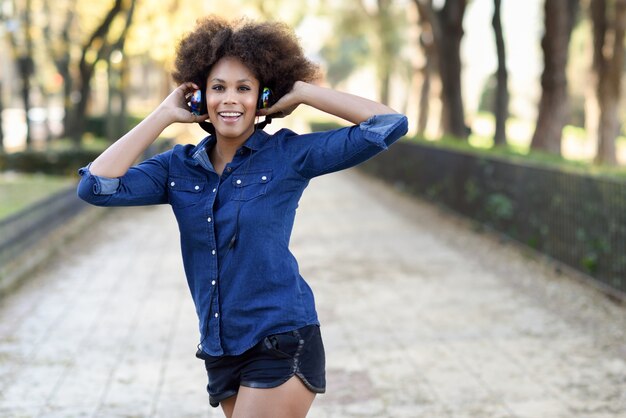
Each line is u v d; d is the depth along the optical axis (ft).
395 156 73.10
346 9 153.99
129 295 31.14
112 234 46.24
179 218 11.11
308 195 67.82
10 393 20.39
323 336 25.30
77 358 23.22
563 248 34.50
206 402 19.67
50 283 33.22
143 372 21.97
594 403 19.27
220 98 10.91
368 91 309.01
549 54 68.13
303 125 173.47
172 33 98.68
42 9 89.86
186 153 11.33
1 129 79.36
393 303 29.48
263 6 143.33
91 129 116.57
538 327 25.95
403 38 169.37
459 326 26.25
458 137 81.82
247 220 10.82
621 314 27.22
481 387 20.49
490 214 44.96
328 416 18.71
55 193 43.78
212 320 11.02
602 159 76.95
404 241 43.45
